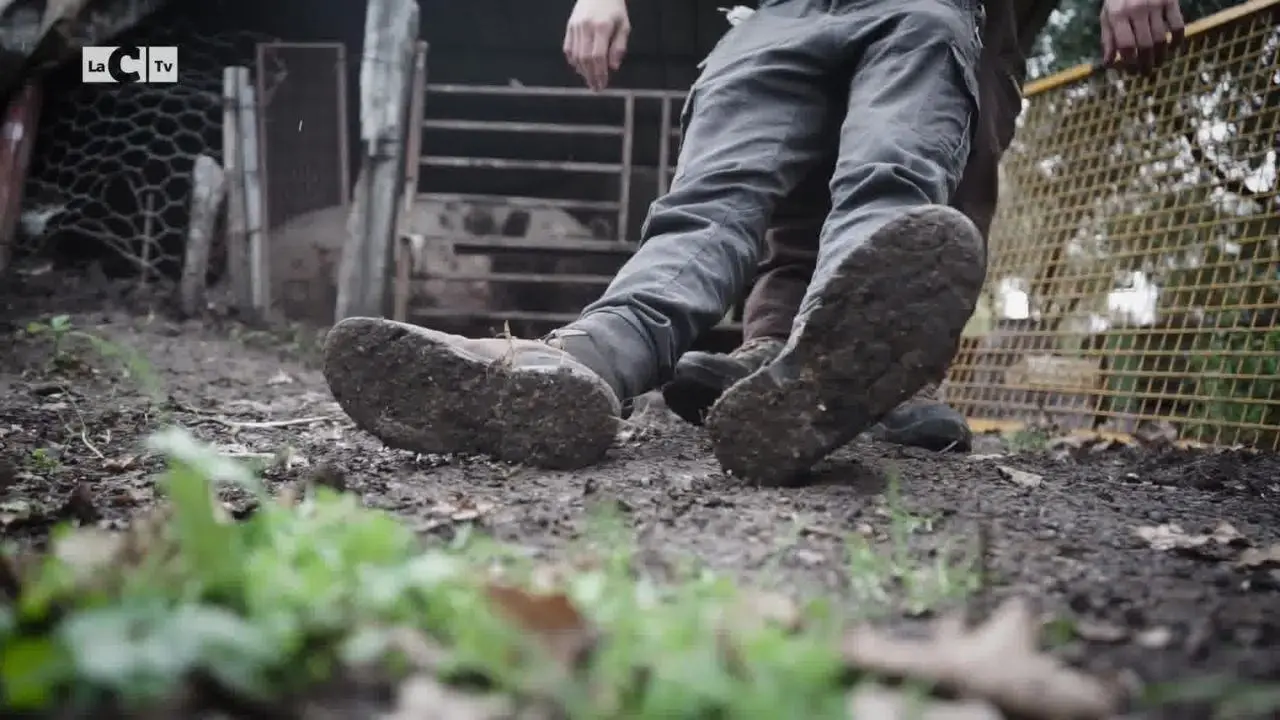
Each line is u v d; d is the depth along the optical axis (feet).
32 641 2.92
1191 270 12.35
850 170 7.22
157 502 6.25
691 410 9.09
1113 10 8.61
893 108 7.36
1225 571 4.91
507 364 6.92
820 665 2.96
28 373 12.54
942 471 7.88
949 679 3.03
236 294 17.95
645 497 6.17
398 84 18.13
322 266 18.97
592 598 3.56
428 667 3.03
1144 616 4.09
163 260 18.92
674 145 21.74
